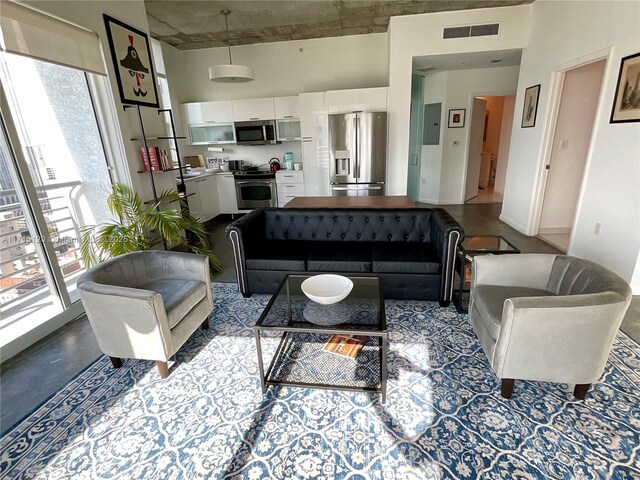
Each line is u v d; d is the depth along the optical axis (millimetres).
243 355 2135
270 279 2797
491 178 8617
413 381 1847
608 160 2924
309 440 1516
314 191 5625
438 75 6156
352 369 1944
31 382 1959
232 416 1662
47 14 2416
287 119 5652
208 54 5879
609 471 1326
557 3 3703
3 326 2439
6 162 2246
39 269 2848
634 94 2615
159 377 1957
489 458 1400
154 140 3732
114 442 1537
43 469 1423
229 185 5879
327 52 5664
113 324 1887
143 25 3516
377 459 1415
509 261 2033
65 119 2920
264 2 4027
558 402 1675
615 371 1875
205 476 1369
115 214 3164
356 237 3078
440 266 2525
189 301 2119
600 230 3039
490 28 4496
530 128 4352
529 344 1561
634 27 2621
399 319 2469
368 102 5082
